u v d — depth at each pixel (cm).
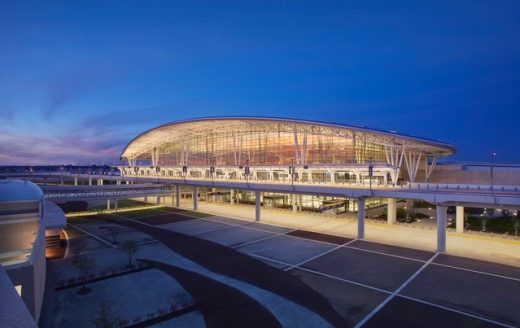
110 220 5772
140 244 4022
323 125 6050
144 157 13562
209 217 6066
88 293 2508
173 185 8156
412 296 2439
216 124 8088
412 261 3278
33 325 589
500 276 2845
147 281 2761
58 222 3388
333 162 6938
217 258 3419
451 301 2350
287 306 2288
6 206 2939
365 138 6012
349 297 2430
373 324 2033
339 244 3978
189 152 10469
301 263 3238
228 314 2169
